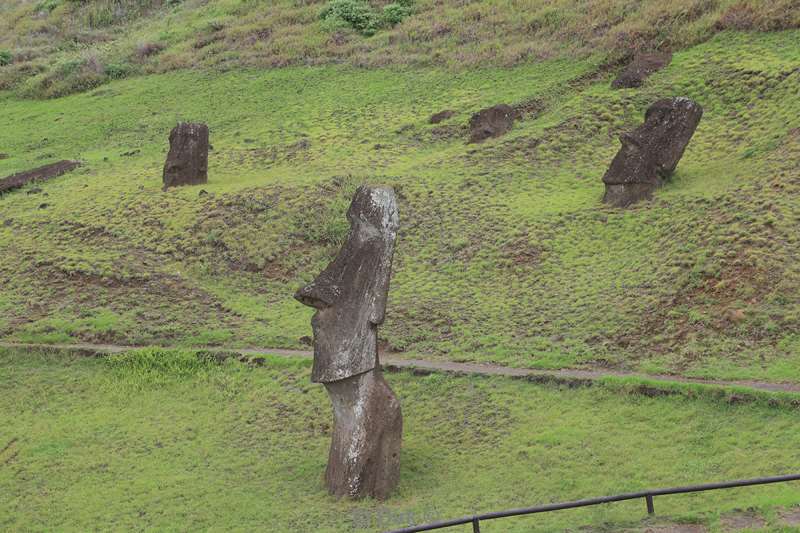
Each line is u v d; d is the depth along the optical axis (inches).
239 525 590.2
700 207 915.4
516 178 1127.0
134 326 900.6
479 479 600.7
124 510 626.5
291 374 787.4
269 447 695.7
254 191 1127.6
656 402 645.3
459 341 815.7
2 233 1121.4
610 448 604.7
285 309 927.0
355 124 1396.4
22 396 805.9
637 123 1208.2
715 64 1273.4
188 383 800.9
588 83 1364.4
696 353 709.3
